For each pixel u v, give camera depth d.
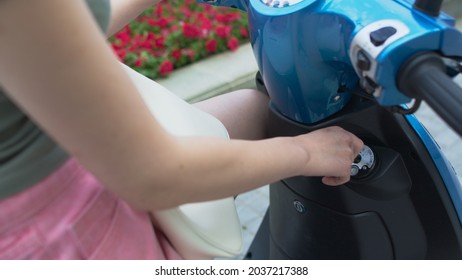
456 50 0.54
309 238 0.91
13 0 0.37
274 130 0.81
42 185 0.52
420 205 0.80
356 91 0.70
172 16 2.26
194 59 2.01
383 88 0.54
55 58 0.40
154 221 0.66
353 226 0.83
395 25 0.54
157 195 0.49
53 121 0.43
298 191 0.85
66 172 0.54
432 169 0.75
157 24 2.15
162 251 0.67
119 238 0.58
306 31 0.64
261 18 0.68
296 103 0.72
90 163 0.46
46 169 0.52
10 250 0.53
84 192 0.55
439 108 0.47
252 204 1.70
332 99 0.71
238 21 2.21
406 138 0.74
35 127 0.49
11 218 0.52
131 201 0.50
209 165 0.51
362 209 0.81
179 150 0.49
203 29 2.09
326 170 0.65
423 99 0.50
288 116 0.77
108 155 0.45
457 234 0.80
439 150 0.77
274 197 0.93
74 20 0.40
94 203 0.56
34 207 0.52
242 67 1.94
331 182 0.72
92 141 0.44
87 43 0.41
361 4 0.59
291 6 0.65
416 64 0.51
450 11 2.56
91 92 0.42
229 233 0.69
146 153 0.46
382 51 0.52
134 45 1.98
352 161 0.70
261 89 0.90
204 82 1.85
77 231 0.54
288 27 0.65
